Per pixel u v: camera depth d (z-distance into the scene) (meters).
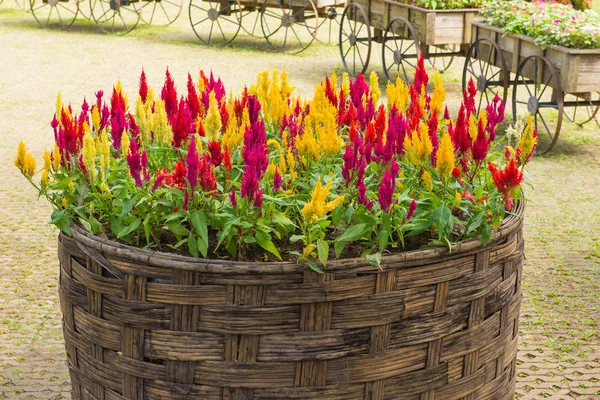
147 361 3.13
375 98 4.35
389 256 3.03
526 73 10.07
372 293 3.04
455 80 13.91
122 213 3.16
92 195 3.35
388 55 15.83
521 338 5.38
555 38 9.35
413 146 3.33
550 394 4.73
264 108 4.17
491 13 10.78
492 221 3.25
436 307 3.17
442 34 12.26
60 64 14.51
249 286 2.96
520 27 10.14
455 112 11.73
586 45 9.27
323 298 2.99
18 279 6.20
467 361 3.32
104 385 3.28
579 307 5.83
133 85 13.00
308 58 15.53
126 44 16.53
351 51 16.33
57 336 5.35
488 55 10.77
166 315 3.04
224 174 3.41
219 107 4.10
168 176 3.27
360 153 3.40
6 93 12.33
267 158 3.39
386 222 3.08
